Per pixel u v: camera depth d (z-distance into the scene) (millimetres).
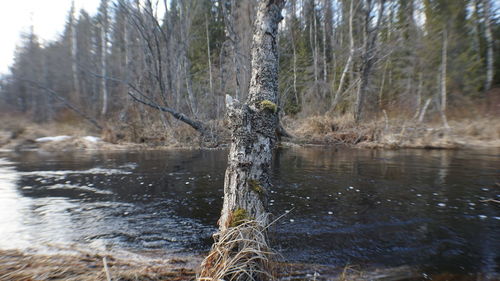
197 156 9727
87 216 3908
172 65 13469
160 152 10844
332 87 19031
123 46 17438
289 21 23594
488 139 13586
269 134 2512
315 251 2906
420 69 22344
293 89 20531
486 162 8203
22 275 2279
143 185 5645
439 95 21078
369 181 5926
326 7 23141
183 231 3426
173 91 12609
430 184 5648
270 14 2695
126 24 13109
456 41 22828
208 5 23438
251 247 2078
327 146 13055
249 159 2406
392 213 4008
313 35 26891
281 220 3754
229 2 15109
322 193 5027
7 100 25203
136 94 13406
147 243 3086
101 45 22391
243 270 1934
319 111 17109
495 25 25453
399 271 2537
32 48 24188
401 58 22344
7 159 9164
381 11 14898
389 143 12203
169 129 12781
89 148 11969
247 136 2422
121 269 2439
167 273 2383
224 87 15391
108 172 6902
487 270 2553
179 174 6684
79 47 23266
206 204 4457
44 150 11523
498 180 5941
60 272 2348
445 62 20922
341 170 7117
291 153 10680
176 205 4402
